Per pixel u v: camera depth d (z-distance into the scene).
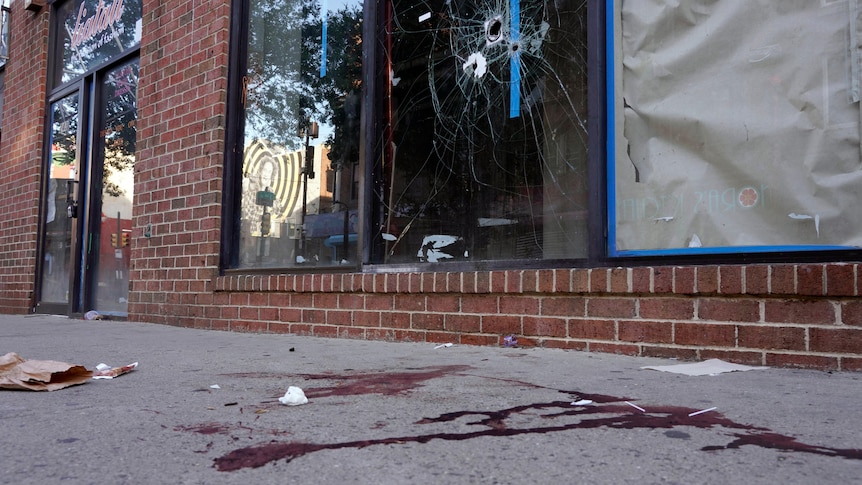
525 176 4.04
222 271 5.70
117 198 7.31
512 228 4.07
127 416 2.07
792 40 3.04
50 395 2.46
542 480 1.41
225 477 1.45
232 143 5.79
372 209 4.79
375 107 4.88
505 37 4.24
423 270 4.37
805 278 2.80
